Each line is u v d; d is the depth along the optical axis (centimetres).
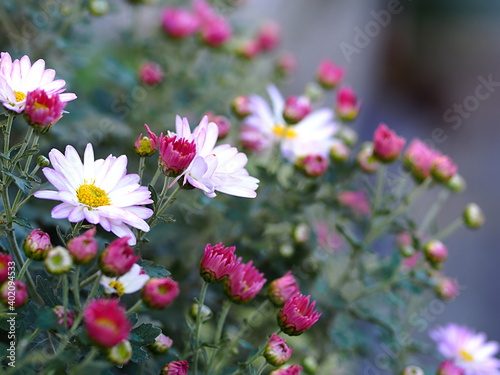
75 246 43
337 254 71
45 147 61
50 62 66
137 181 46
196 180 46
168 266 62
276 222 65
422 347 67
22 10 65
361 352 68
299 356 67
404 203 64
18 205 46
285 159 66
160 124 71
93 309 41
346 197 72
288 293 51
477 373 66
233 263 47
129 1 77
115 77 71
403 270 71
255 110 66
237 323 63
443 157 63
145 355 45
